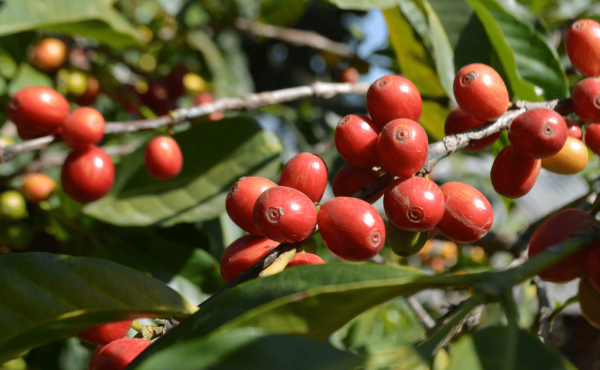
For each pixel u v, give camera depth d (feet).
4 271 0.69
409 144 0.68
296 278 0.61
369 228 0.67
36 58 1.38
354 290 0.58
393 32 1.17
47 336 0.67
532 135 0.71
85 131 1.00
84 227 1.21
